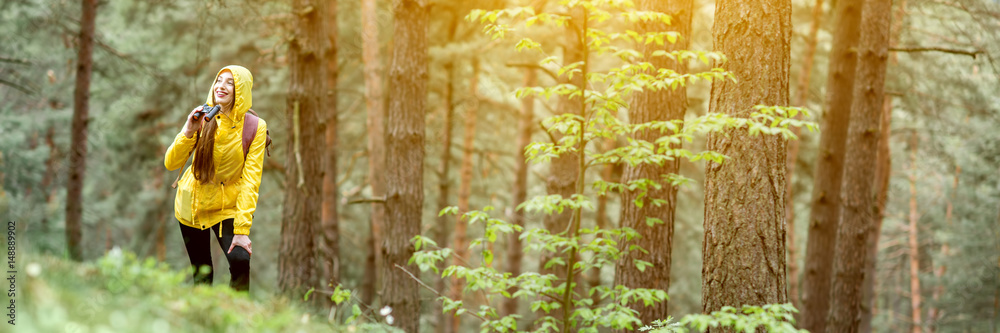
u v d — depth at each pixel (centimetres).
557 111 971
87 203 1527
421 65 771
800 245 1928
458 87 1416
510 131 1695
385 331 448
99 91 1342
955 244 2120
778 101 467
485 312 452
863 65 905
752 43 469
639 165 658
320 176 798
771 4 472
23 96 1348
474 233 1694
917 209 2338
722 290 465
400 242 754
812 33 1222
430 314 1447
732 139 471
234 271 374
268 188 1575
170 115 1303
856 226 915
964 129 1324
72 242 1022
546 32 1005
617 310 422
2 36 1184
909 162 2036
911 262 2375
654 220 460
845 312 905
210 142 369
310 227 784
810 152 1335
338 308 515
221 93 373
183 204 379
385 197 769
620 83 409
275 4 1062
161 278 296
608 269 1293
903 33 1196
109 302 254
